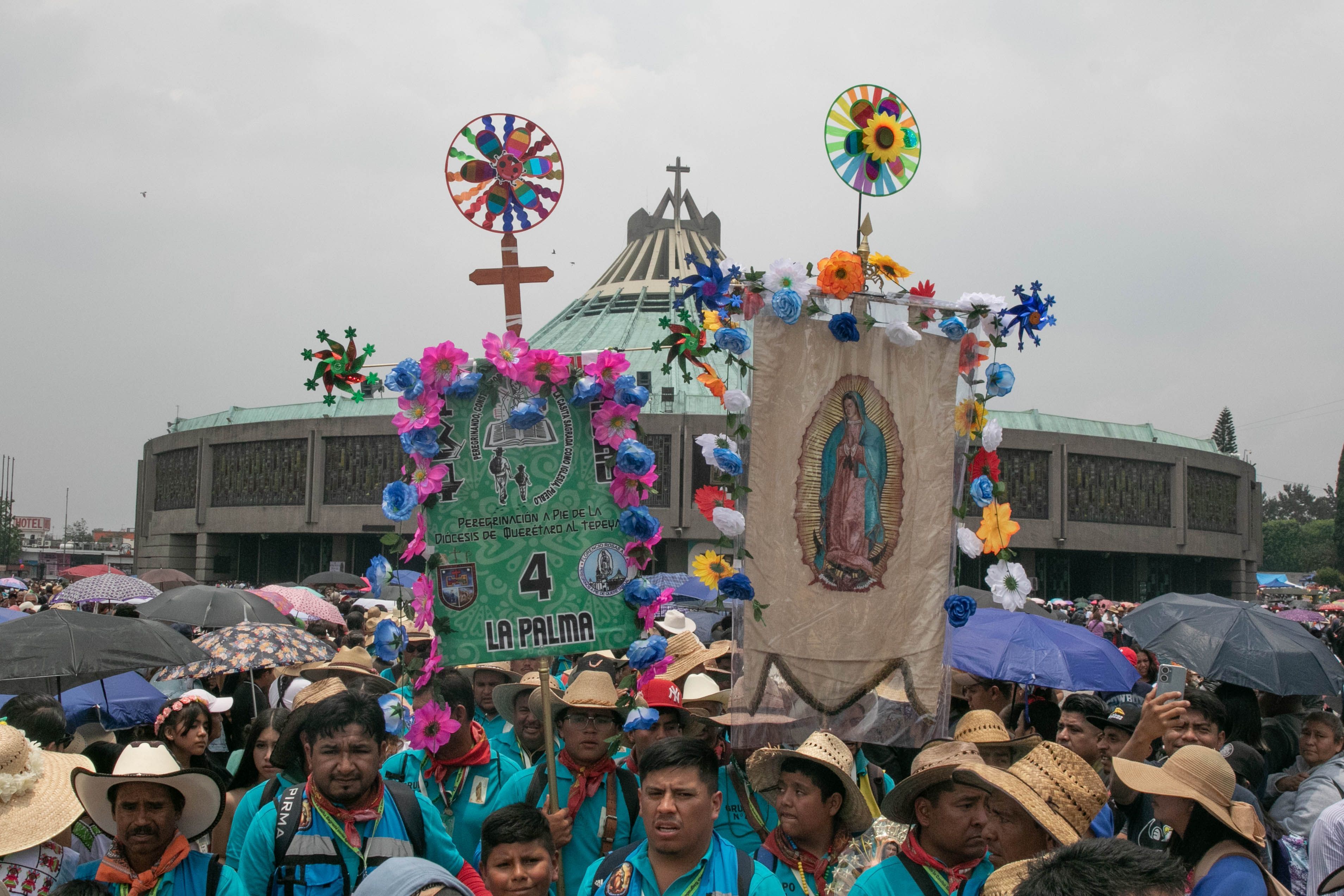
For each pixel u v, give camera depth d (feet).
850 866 18.63
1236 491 255.70
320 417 231.30
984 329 24.72
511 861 17.67
